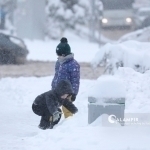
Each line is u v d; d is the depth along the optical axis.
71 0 134.88
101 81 25.42
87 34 132.38
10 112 33.31
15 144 23.17
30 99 38.25
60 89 26.50
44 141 23.19
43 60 77.19
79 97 37.19
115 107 25.11
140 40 62.28
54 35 130.12
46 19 128.50
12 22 136.00
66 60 28.22
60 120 28.61
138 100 30.92
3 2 137.38
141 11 133.50
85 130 24.22
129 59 38.81
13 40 72.31
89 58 82.25
